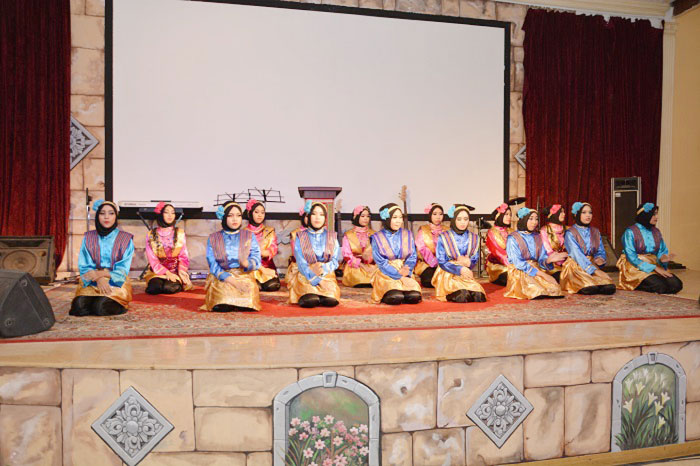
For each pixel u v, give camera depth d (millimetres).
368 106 7223
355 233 6098
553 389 2918
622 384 3049
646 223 5441
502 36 7574
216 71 6812
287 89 7000
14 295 3254
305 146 7074
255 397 2604
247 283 4309
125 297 4168
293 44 6996
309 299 4434
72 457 2592
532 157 7586
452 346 2992
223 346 3020
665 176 8156
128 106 6617
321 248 4586
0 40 6188
